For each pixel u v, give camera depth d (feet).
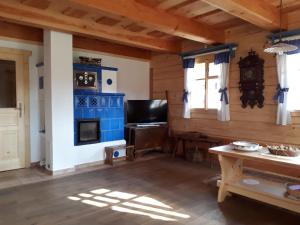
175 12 12.14
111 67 17.83
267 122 13.44
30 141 15.05
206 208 9.43
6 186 11.61
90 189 11.29
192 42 17.22
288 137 12.65
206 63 16.55
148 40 16.05
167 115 19.20
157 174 13.65
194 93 17.49
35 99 15.21
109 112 16.30
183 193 10.91
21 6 10.91
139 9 10.90
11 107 14.35
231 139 15.16
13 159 14.44
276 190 9.45
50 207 9.39
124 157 16.71
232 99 15.05
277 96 12.60
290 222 8.38
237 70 14.74
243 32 14.35
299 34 11.84
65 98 13.71
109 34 14.10
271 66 13.19
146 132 17.76
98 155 15.66
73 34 14.25
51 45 13.04
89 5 9.44
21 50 14.47
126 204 9.73
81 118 14.94
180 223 8.26
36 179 12.64
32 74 15.05
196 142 17.20
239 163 10.78
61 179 12.67
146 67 20.81
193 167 15.10
